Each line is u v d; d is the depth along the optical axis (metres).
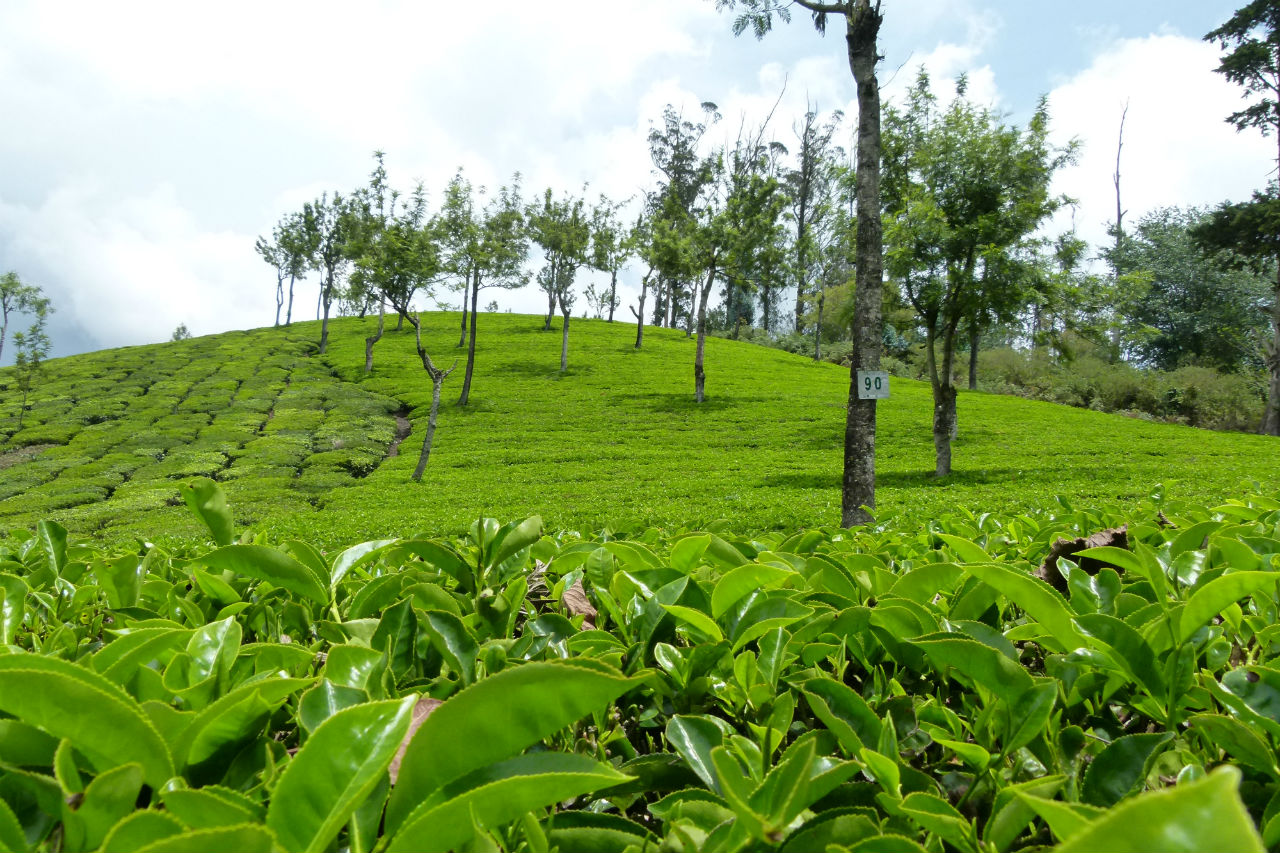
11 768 0.67
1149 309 46.88
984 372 47.88
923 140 22.31
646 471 23.30
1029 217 20.72
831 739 0.97
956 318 21.25
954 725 1.02
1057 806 0.45
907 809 0.74
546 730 0.66
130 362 46.50
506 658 1.15
